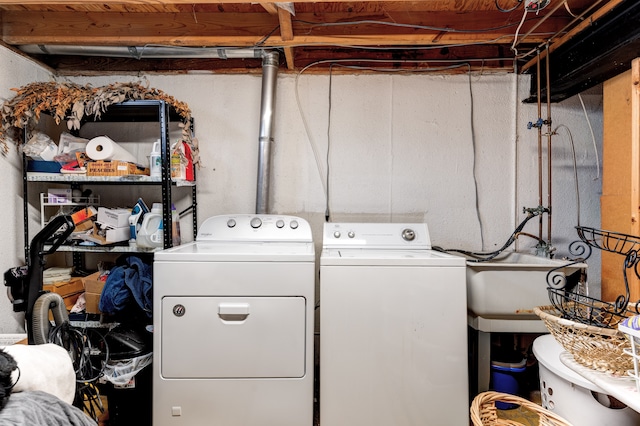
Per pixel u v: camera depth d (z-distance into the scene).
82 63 2.21
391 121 2.20
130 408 1.52
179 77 2.21
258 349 1.46
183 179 1.94
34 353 0.95
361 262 1.46
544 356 1.13
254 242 1.89
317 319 2.17
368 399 1.45
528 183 2.19
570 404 1.05
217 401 1.45
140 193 2.21
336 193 2.22
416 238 1.89
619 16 1.44
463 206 2.20
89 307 1.76
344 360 1.45
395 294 1.46
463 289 1.46
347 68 2.20
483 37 1.87
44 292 1.32
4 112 1.72
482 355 1.68
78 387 1.37
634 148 1.49
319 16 1.89
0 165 1.75
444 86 2.20
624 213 1.64
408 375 1.45
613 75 1.72
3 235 1.78
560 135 2.19
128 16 1.90
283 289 1.46
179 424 1.45
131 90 1.78
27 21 1.85
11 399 0.82
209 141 2.21
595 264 2.15
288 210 2.22
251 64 2.20
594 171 2.19
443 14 1.87
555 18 1.82
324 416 1.45
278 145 2.21
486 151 2.20
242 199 2.22
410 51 2.20
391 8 1.86
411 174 2.21
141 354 1.51
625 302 0.93
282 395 1.46
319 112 2.21
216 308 1.45
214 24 1.91
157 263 1.45
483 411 1.14
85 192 2.12
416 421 1.45
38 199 1.99
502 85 2.19
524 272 1.62
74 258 2.16
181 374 1.45
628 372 0.82
